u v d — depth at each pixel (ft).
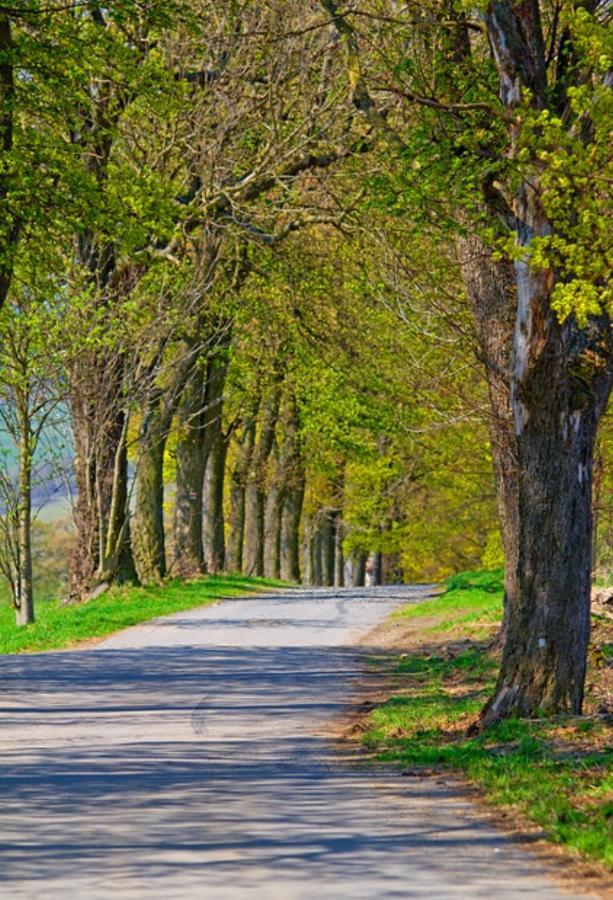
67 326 147.23
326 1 77.51
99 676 96.12
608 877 35.76
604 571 154.10
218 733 69.56
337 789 51.29
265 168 148.77
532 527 65.00
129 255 108.68
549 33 68.95
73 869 36.37
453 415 120.37
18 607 154.51
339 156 140.05
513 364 64.80
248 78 149.59
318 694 86.74
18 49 95.25
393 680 94.68
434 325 112.37
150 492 183.32
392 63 81.97
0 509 154.92
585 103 53.72
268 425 256.11
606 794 46.93
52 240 105.81
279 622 141.28
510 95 63.31
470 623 129.59
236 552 265.34
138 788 51.49
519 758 55.16
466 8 62.08
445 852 38.99
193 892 33.58
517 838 41.19
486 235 64.08
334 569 330.13
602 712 66.44
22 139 100.78
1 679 93.97
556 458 64.34
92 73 102.47
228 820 44.21
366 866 36.91
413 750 61.67
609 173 54.85
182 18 102.37
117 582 173.17
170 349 180.55
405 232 110.83
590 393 64.54
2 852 38.88
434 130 72.74
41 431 154.92
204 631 131.54
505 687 65.57
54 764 58.54
